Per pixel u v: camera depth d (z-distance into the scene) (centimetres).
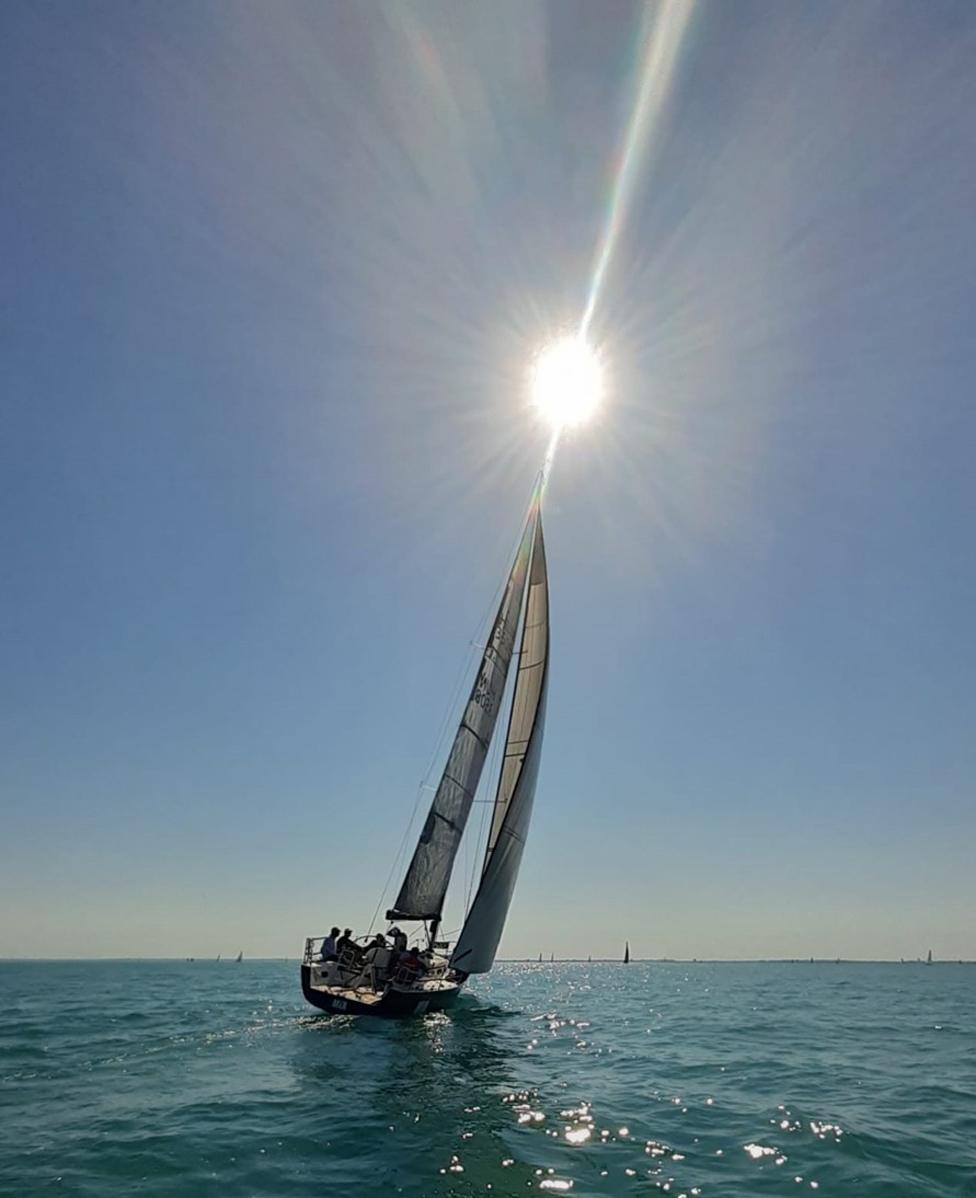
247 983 4828
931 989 5222
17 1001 3122
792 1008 3325
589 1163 901
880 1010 3234
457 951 2027
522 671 2506
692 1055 1769
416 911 2306
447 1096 1205
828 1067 1627
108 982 4978
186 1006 2773
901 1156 962
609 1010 3047
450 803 2389
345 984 2033
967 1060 1756
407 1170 862
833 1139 1029
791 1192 823
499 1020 2273
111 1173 852
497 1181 833
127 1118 1070
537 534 2572
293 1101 1162
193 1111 1105
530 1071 1446
